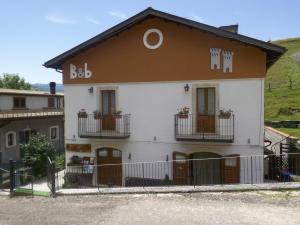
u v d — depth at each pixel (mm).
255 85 12945
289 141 17484
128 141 14781
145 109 14453
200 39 13531
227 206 8281
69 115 15773
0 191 12531
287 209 7844
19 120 21422
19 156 21406
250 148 13086
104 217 8094
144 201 9188
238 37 12484
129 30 14547
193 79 13680
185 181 13914
